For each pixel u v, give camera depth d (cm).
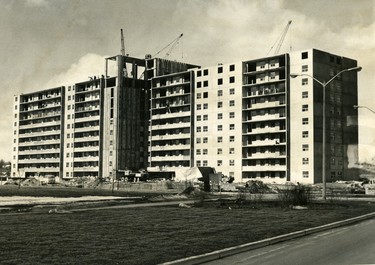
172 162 13200
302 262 1188
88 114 15025
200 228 1764
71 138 15350
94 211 2573
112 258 1119
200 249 1286
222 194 5575
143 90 14512
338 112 10831
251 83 11594
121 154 13850
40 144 16400
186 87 13100
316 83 10381
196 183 7250
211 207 2989
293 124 10550
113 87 14150
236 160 11550
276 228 1823
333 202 3594
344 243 1539
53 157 16075
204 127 12388
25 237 1440
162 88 13650
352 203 3641
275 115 10919
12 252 1171
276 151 10888
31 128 17025
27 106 17462
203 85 12481
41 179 13538
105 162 14175
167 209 2775
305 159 10275
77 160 15062
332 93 10725
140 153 14250
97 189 9319
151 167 13412
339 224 2128
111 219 2080
